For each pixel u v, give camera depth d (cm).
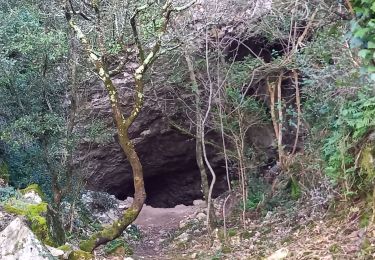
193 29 801
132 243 852
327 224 582
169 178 1319
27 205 574
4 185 664
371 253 451
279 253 549
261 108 863
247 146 948
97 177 1178
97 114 893
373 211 505
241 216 830
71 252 508
